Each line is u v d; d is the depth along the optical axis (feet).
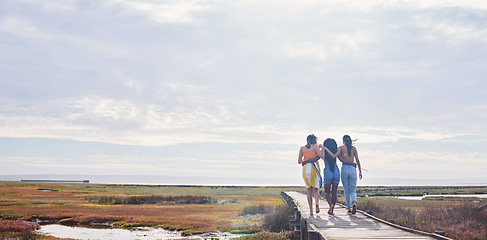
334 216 38.60
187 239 57.21
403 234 27.09
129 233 64.18
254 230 61.87
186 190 257.34
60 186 272.31
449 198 160.25
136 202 129.80
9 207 101.60
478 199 148.77
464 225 46.96
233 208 105.60
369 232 28.12
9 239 53.26
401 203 112.57
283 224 61.57
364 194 208.13
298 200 73.31
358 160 39.96
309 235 26.68
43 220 79.92
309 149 38.34
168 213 92.12
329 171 39.14
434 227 42.60
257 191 247.50
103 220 78.43
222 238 57.11
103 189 243.19
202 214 89.61
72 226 72.02
